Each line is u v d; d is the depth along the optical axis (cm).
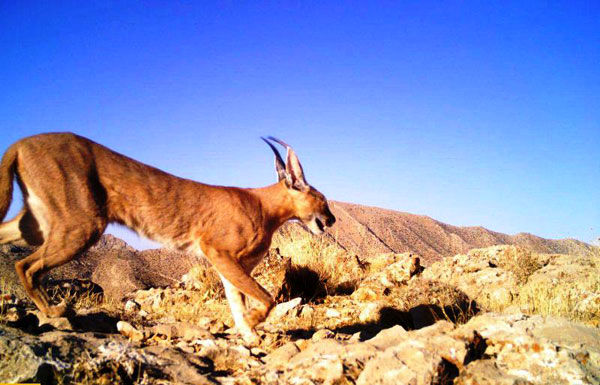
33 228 91
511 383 64
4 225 90
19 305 91
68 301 131
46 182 85
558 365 67
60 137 89
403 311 130
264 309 97
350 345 75
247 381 70
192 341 91
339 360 69
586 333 77
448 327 79
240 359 81
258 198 111
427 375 64
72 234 86
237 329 104
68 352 70
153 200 94
